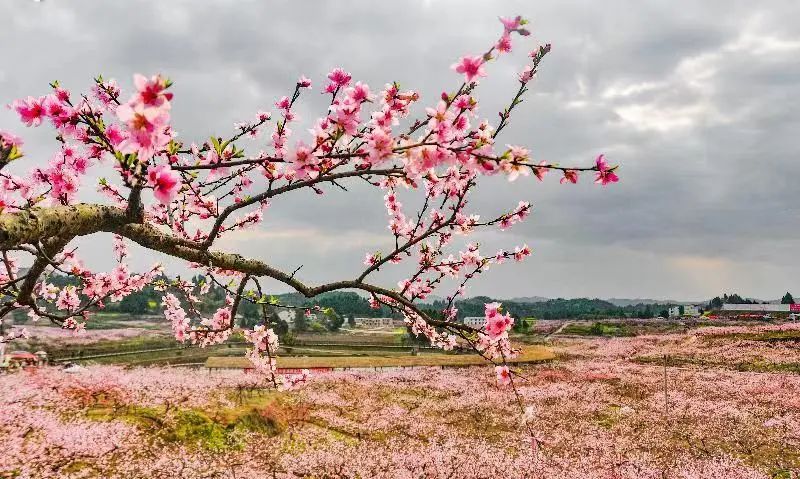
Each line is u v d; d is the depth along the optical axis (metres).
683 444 17.08
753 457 15.52
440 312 5.82
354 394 26.23
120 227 2.94
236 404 19.83
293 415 19.33
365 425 19.33
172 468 12.58
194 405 19.14
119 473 11.91
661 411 22.53
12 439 13.31
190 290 5.85
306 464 13.99
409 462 14.62
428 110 2.75
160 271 5.98
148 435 15.05
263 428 17.06
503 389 29.33
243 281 4.10
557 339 74.56
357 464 14.23
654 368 38.62
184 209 5.52
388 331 77.75
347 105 2.96
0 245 2.27
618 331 83.38
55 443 13.44
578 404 24.45
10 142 2.30
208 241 3.14
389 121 3.08
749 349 44.53
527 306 167.00
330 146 3.18
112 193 4.82
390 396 26.27
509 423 20.30
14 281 3.05
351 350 53.88
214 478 12.27
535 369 38.47
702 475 13.85
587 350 56.16
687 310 129.75
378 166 2.84
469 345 4.25
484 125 3.04
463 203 4.78
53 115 2.96
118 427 15.48
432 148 2.73
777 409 22.12
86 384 22.58
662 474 13.89
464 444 16.92
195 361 39.62
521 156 2.67
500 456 15.42
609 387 29.62
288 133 3.65
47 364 32.16
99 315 77.88
